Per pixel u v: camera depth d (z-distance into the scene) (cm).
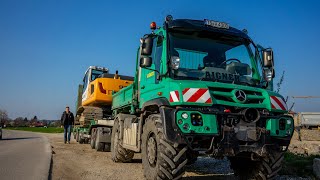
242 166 692
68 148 1445
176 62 620
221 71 657
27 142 1838
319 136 2100
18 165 818
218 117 568
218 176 773
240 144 572
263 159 623
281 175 794
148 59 649
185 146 561
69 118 1822
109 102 1504
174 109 555
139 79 793
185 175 780
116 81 1503
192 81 597
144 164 654
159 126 598
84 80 1869
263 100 620
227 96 588
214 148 556
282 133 609
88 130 1512
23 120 9631
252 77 692
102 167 859
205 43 682
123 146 883
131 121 833
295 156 972
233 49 702
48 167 793
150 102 647
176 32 667
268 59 692
